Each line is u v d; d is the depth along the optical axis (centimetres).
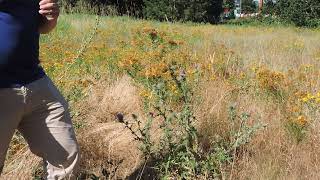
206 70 692
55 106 314
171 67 455
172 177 404
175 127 452
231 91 605
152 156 420
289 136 478
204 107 523
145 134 413
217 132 483
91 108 550
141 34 955
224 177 393
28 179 393
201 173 402
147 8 3400
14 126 307
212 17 3722
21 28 292
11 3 288
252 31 2027
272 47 1177
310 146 468
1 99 296
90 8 1530
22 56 295
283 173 423
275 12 3850
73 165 323
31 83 301
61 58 751
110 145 461
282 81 622
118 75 675
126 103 563
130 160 446
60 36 1107
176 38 1138
